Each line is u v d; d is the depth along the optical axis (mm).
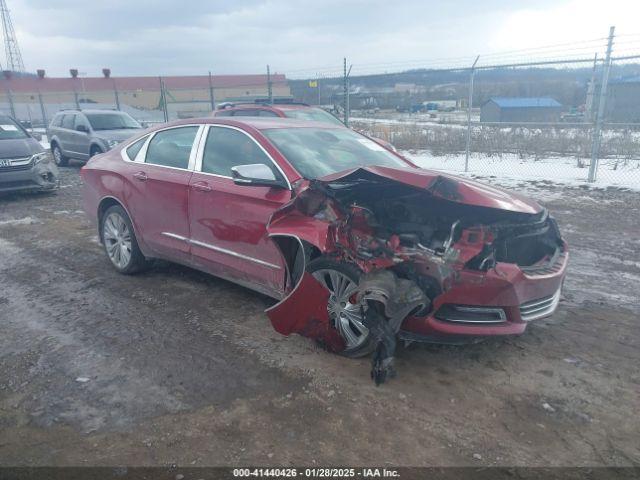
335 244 3441
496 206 3322
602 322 4234
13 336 4090
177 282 5242
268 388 3307
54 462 2674
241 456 2699
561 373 3465
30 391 3312
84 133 13852
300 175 3959
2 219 8234
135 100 40719
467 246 3287
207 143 4652
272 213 3688
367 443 2791
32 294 4980
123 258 5449
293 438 2834
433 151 15461
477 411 3059
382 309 3219
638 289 4945
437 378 3412
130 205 5160
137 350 3828
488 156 14352
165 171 4863
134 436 2865
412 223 3686
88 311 4551
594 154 10578
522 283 3342
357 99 27422
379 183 3688
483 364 3584
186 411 3082
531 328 4129
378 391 3260
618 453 2697
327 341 3629
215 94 40281
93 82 42656
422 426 2924
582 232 7023
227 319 4348
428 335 3389
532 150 14719
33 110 33906
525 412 3047
